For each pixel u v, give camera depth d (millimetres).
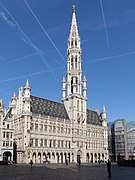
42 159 116500
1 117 108375
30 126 117312
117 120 181500
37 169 62562
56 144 128500
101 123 168125
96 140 157375
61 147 129125
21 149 112750
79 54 158000
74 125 140125
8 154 109312
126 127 174625
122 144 173500
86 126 149875
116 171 53656
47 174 45531
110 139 183875
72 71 152125
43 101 135000
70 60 155625
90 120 159500
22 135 114750
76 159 136250
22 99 121500
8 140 109188
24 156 110938
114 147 179125
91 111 167000
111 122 187125
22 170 57406
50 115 132125
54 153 123375
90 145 151500
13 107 126000
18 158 113625
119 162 88375
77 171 55531
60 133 132250
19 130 117812
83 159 141375
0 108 109562
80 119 145500
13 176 40219
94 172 51875
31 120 118875
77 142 139750
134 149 167125
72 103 144750
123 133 174625
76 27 163750
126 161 83312
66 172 51781
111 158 179000
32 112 122062
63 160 127938
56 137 129125
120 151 173750
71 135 138750
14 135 119875
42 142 121500
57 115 137250
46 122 125812
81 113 147250
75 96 145125
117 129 179625
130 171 53406
